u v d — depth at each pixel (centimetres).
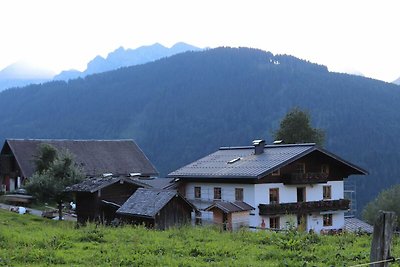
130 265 1644
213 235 2305
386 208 7681
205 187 5122
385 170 14050
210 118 19462
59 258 1747
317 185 5125
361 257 1741
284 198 4825
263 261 1702
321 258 1736
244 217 4516
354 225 5425
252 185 4638
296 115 8206
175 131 19025
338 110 17588
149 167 8225
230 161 5222
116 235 2289
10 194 6594
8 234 2227
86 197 4666
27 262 1712
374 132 15900
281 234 2267
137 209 3809
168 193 3800
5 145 7856
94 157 7994
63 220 4606
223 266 1596
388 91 19525
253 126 18525
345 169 5316
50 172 5406
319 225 5034
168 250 1905
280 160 4759
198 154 17325
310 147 4909
